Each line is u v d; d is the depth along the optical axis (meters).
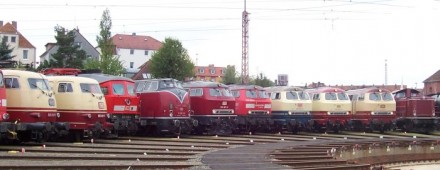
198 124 29.27
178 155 18.59
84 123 23.09
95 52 95.75
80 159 16.23
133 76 74.62
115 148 20.19
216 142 24.64
